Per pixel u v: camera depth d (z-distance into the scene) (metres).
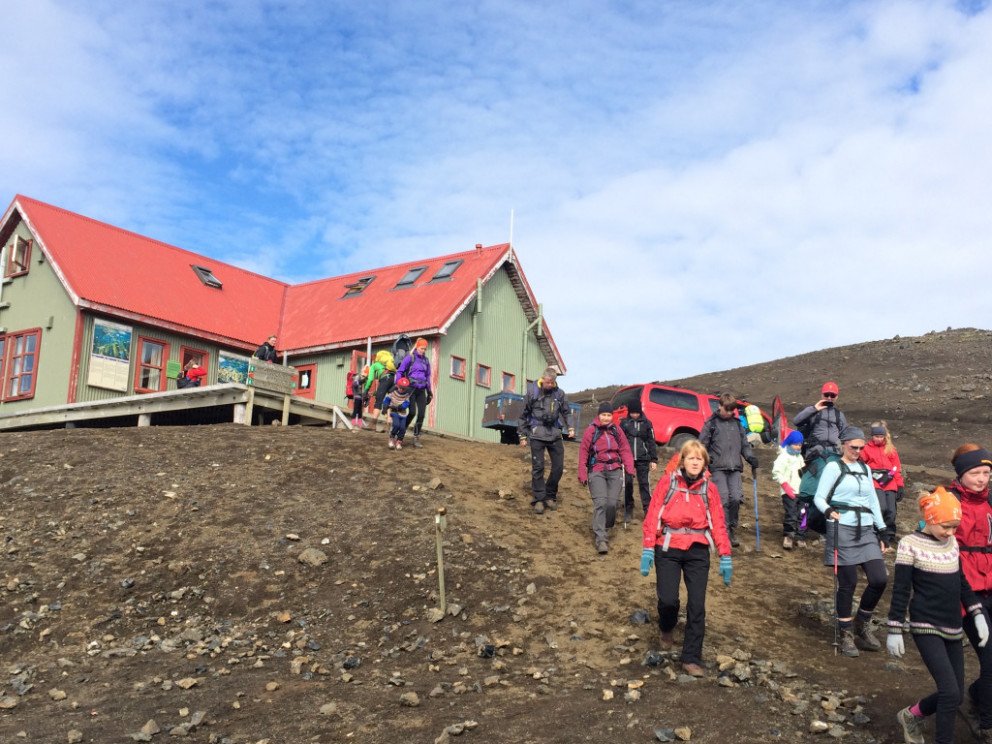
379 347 25.02
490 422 20.94
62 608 8.99
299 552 10.14
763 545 11.43
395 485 12.30
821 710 6.22
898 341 50.00
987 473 5.95
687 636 7.04
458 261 27.30
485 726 6.13
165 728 6.30
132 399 18.47
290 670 7.57
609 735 5.86
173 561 9.93
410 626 8.50
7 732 6.29
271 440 14.53
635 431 11.83
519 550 10.28
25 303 24.17
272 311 28.75
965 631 5.89
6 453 13.53
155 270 26.19
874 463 10.34
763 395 41.34
